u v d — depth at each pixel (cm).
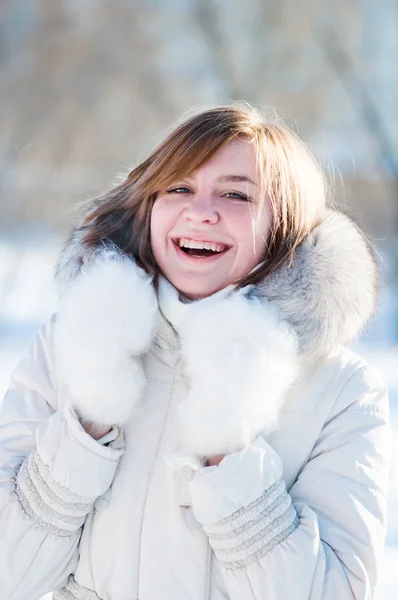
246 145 154
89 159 1249
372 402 152
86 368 143
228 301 143
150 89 1264
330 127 1232
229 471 136
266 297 147
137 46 1251
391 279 771
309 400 150
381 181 1116
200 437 138
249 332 139
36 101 1220
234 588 136
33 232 1135
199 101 1284
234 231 151
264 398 138
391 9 1201
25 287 790
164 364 154
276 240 155
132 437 150
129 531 145
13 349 577
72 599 150
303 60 1224
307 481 145
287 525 136
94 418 145
